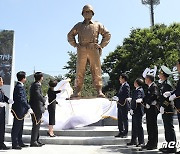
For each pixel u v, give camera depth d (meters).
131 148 6.92
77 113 9.27
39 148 6.92
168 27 28.30
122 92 8.16
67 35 11.03
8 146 7.32
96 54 10.63
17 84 7.12
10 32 15.03
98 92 10.72
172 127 6.41
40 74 7.59
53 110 8.30
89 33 10.60
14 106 6.99
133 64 27.09
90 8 10.64
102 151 6.46
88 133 8.43
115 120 10.32
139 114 7.21
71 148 6.91
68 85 10.66
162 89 6.71
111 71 31.20
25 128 9.48
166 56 25.64
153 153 6.22
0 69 14.48
